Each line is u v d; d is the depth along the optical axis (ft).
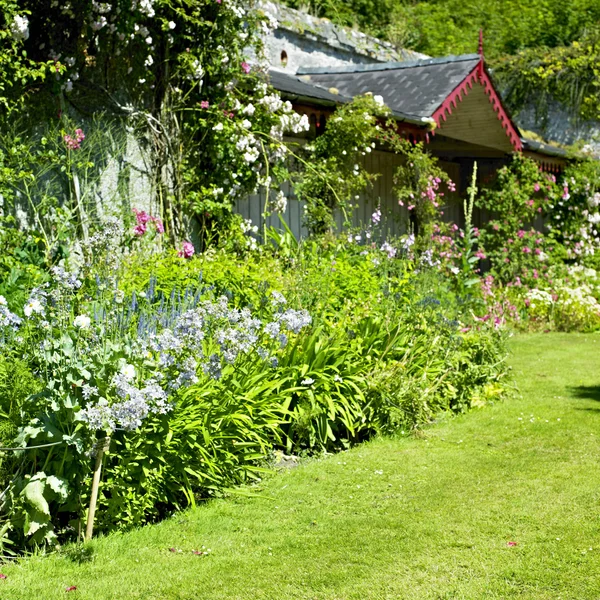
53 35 25.94
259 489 16.57
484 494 16.05
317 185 34.58
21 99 24.40
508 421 22.04
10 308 19.71
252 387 17.57
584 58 63.46
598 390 26.18
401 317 24.76
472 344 25.45
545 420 22.07
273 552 13.33
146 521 14.99
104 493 14.66
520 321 40.98
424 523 14.52
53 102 26.11
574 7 77.92
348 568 12.64
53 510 14.12
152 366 14.70
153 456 14.70
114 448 14.33
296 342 19.79
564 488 16.29
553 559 12.79
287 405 18.75
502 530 14.10
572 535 13.75
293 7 57.82
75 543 13.64
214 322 15.79
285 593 11.78
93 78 27.35
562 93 64.54
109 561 12.94
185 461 15.46
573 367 30.50
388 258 30.45
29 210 25.40
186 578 12.30
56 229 25.68
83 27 26.32
